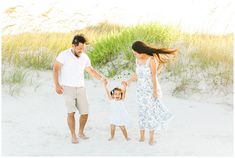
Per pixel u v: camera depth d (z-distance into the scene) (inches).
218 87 435.5
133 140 302.0
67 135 311.0
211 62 474.3
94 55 525.3
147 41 526.3
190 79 450.3
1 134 304.2
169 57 452.1
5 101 383.6
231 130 330.0
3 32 539.8
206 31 579.5
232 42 511.5
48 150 274.5
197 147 286.2
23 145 283.1
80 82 298.7
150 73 301.0
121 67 498.6
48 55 516.7
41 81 451.8
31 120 343.3
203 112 380.5
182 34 559.2
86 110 301.9
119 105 299.9
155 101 300.8
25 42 549.3
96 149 279.3
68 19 614.9
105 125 339.9
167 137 309.7
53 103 395.9
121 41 539.2
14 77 430.0
